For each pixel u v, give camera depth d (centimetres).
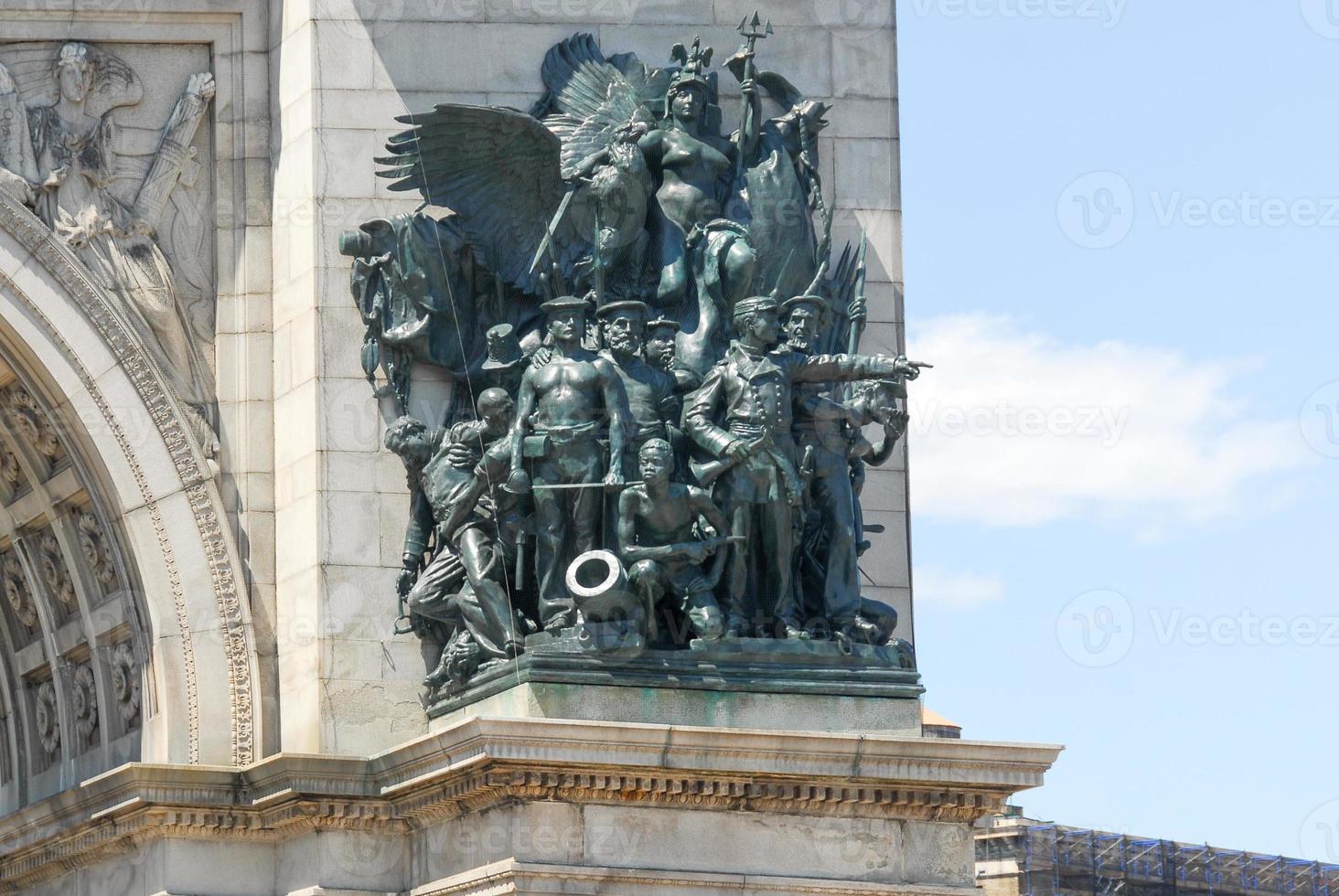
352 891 4378
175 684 4562
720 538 4284
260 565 4628
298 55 4644
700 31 4681
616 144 4494
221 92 4741
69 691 4912
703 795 4206
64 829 4703
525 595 4359
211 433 4656
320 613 4441
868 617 4381
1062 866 8212
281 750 4556
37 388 4634
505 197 4516
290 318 4622
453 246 4506
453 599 4391
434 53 4625
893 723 4294
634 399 4334
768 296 4416
